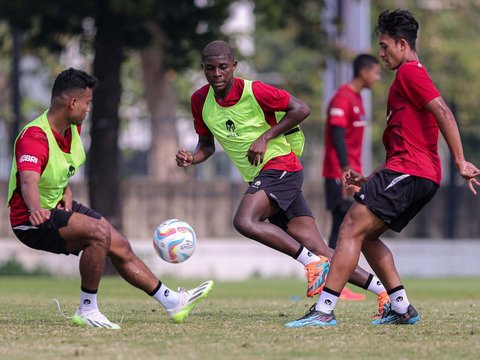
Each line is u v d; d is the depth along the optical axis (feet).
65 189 85.15
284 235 92.02
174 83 378.73
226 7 237.25
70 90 81.46
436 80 444.14
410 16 83.46
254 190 93.66
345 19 254.06
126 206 312.71
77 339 74.84
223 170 337.72
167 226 90.79
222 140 95.71
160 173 333.62
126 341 73.72
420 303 124.06
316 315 83.76
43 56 310.24
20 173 79.46
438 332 80.23
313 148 355.36
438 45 447.01
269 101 93.09
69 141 83.35
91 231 81.46
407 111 82.07
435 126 82.58
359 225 82.33
